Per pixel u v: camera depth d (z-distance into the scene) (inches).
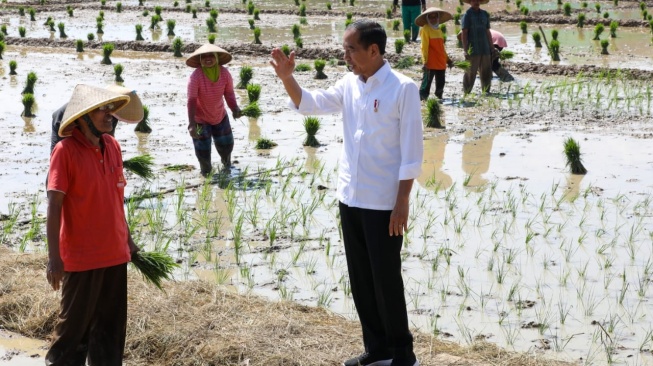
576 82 726.5
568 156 456.8
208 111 454.9
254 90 637.9
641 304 288.4
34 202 390.0
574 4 1371.8
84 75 808.9
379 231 213.0
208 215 393.7
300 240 358.6
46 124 594.2
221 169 473.7
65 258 209.8
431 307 288.2
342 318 268.8
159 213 387.5
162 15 1358.3
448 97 684.7
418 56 869.8
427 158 495.8
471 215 389.1
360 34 206.5
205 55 442.9
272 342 240.5
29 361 244.4
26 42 1045.2
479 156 498.0
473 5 675.4
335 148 528.4
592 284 306.5
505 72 746.8
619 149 504.4
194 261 332.8
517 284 306.7
